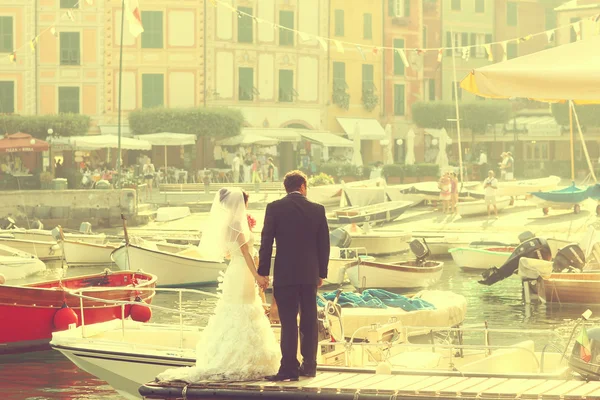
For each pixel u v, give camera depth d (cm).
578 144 8956
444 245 3966
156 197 6247
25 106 7500
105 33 7588
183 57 7762
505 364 1469
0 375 1911
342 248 3225
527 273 2716
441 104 8588
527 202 5666
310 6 8294
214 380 1141
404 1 8844
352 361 1495
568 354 1466
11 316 2111
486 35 9469
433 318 2025
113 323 1772
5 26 7475
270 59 8088
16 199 5184
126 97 7675
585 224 4584
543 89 1212
